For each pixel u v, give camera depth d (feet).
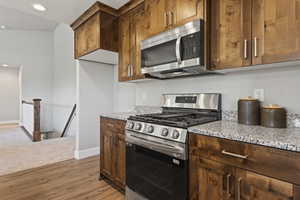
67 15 8.75
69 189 6.99
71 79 17.98
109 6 7.96
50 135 21.20
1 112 26.21
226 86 5.89
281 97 4.78
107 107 11.44
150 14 6.68
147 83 8.91
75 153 10.48
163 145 4.86
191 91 6.91
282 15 3.86
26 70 21.57
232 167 3.63
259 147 3.27
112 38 8.43
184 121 5.02
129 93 10.28
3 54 20.29
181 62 5.32
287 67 4.66
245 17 4.44
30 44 21.76
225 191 3.74
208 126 4.57
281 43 3.87
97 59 10.32
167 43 5.77
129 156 6.10
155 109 8.33
